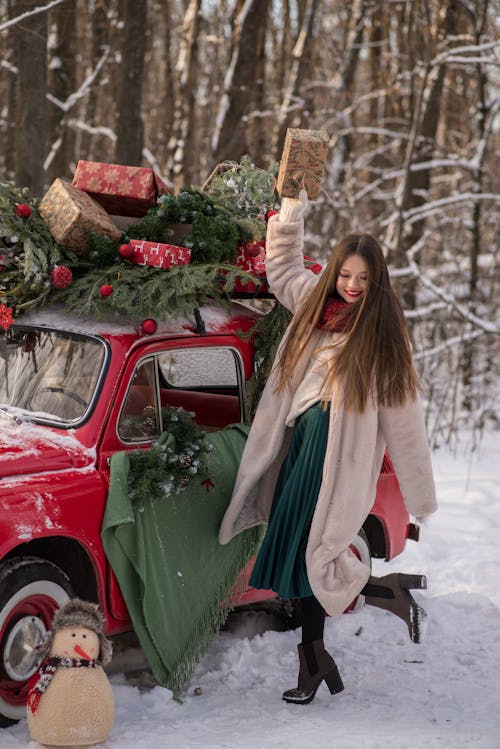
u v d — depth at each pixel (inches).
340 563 154.6
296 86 575.8
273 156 585.9
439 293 491.2
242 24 510.0
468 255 664.4
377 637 198.4
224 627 198.4
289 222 168.4
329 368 154.2
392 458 159.0
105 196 181.8
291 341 161.5
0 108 792.3
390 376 154.2
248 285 184.1
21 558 145.3
